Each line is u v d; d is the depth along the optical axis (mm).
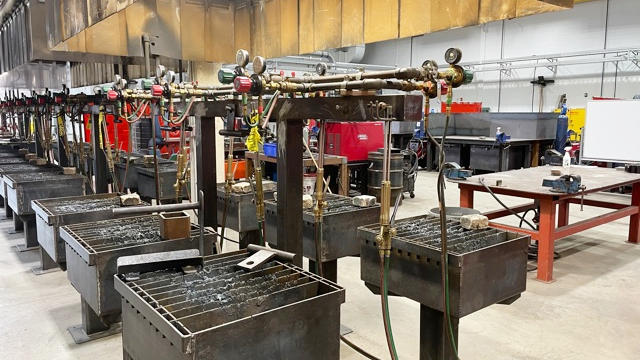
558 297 2893
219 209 2619
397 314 2643
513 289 1658
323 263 2256
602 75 8125
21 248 3654
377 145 5777
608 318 2594
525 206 3877
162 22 2412
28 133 4969
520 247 1655
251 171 5062
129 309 1240
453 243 1647
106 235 1834
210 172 1979
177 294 1229
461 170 3576
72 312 2586
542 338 2365
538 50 8906
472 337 2379
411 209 5410
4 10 3158
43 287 2934
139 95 2236
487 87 9789
